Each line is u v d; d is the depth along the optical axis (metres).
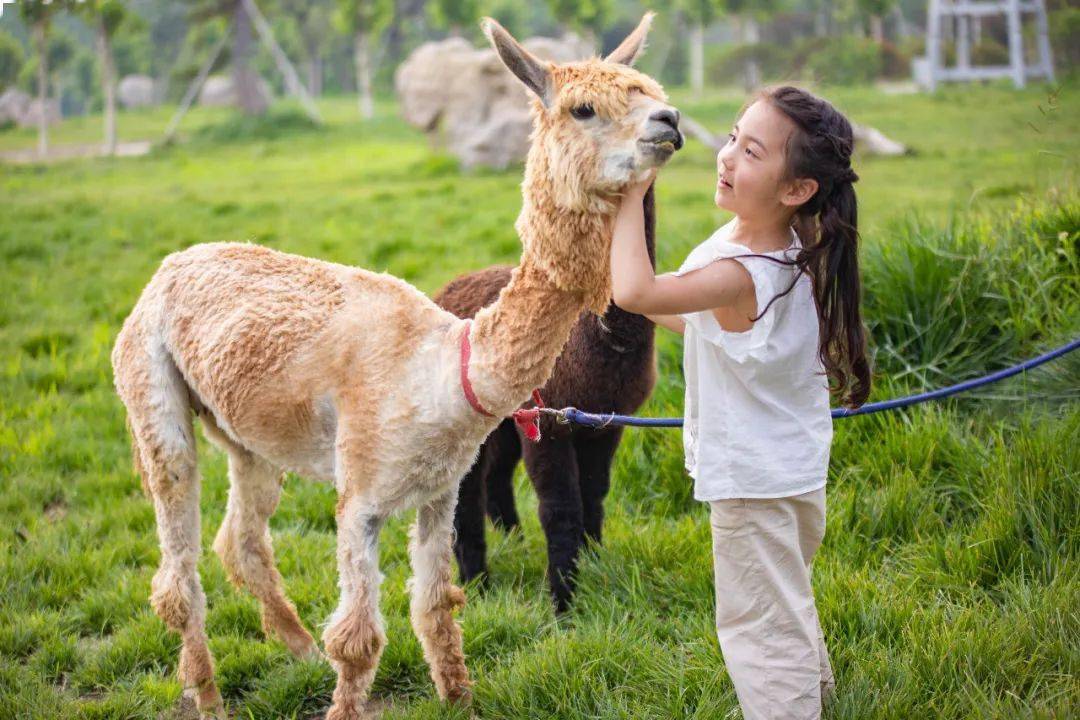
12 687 3.56
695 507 4.69
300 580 4.23
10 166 21.36
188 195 14.70
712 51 47.84
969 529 4.03
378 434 3.01
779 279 2.64
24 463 5.46
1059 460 3.99
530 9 65.31
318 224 11.67
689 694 3.29
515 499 4.99
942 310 4.92
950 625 3.40
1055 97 5.46
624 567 4.03
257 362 3.23
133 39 53.78
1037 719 2.87
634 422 3.46
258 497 3.74
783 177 2.62
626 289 2.58
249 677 3.71
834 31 44.16
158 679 3.67
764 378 2.71
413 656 3.67
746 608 2.79
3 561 4.33
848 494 4.24
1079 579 3.50
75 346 7.49
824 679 3.10
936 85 26.91
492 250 9.64
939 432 4.44
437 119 18.00
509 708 3.31
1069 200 5.45
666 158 2.55
